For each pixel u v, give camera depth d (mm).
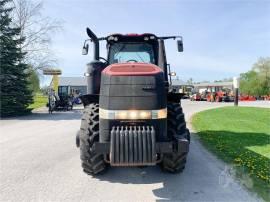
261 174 5707
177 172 5836
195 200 4539
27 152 7973
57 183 5340
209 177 5625
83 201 4516
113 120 4977
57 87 29828
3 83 20625
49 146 8820
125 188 5090
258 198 4582
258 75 67000
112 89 5020
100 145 4945
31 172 6031
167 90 6102
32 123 15562
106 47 6965
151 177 5672
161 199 4598
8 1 22359
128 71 5137
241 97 48000
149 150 4742
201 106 29062
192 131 11586
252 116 17328
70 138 10320
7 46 21734
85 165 5641
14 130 12703
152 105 4984
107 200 4559
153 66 5355
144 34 6723
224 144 8633
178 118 5684
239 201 4477
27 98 21984
